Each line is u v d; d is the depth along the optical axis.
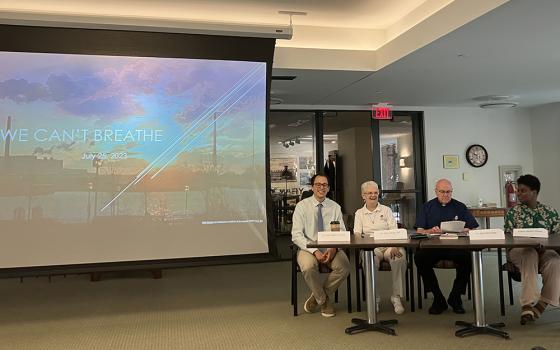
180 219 3.72
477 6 3.33
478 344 2.68
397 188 6.86
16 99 3.44
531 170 7.12
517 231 3.03
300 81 5.17
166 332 3.06
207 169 3.81
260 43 3.97
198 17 4.37
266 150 3.96
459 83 5.34
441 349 2.61
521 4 3.09
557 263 2.96
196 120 3.81
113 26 3.57
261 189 3.93
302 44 4.71
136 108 3.68
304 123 7.26
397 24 4.62
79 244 3.50
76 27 3.51
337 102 6.45
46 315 3.57
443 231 3.26
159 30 3.66
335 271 3.32
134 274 5.31
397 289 3.41
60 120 3.52
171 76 3.77
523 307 3.02
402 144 6.92
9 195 3.39
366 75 4.94
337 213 3.57
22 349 2.78
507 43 3.90
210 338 2.91
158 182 3.70
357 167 8.52
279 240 7.73
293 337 2.89
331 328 3.06
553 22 3.43
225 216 3.83
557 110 6.70
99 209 3.55
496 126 7.07
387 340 2.79
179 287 4.57
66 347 2.80
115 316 3.51
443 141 6.91
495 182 7.01
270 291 4.29
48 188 3.46
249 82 3.94
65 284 4.80
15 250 3.38
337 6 4.23
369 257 3.02
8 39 3.44
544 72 4.86
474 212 6.19
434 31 3.82
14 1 3.92
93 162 3.56
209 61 3.86
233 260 3.81
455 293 3.38
